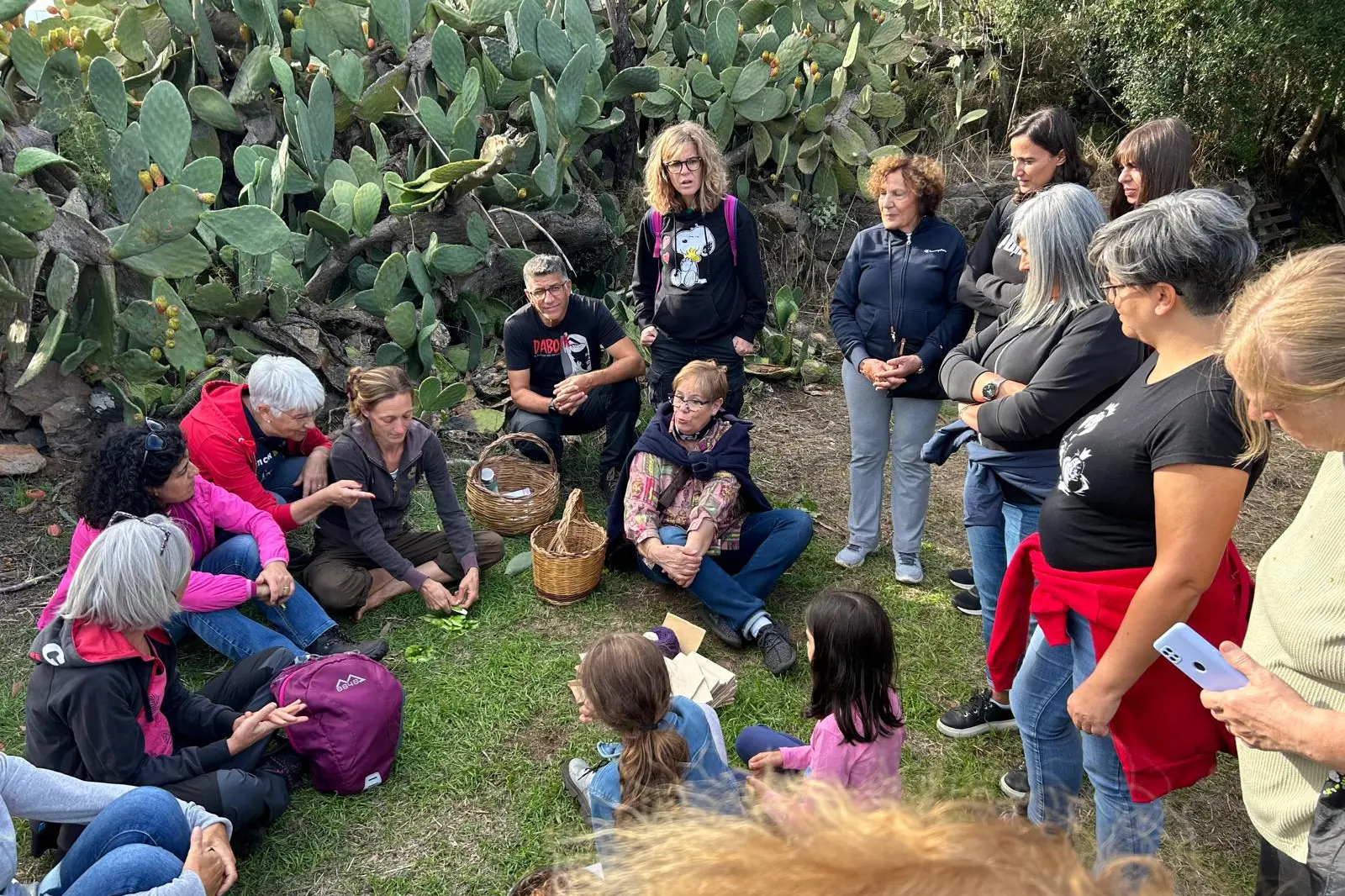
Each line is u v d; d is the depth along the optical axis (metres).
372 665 2.81
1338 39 7.21
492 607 3.68
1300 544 1.57
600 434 5.18
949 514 4.61
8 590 3.58
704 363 3.52
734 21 6.44
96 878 1.92
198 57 5.04
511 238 5.50
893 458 3.83
